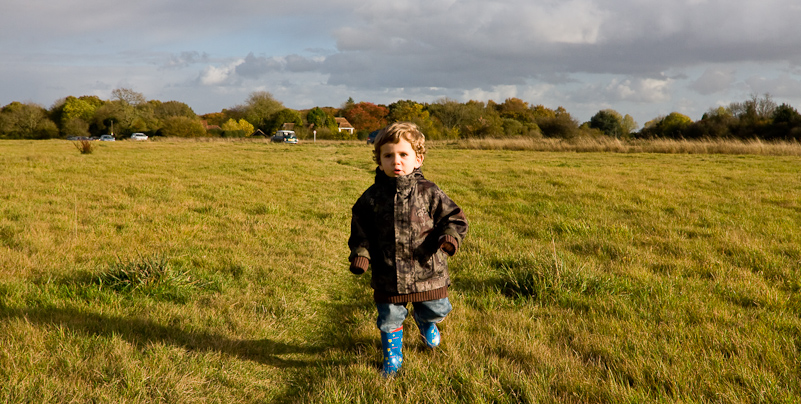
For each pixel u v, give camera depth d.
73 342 2.61
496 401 2.18
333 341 3.02
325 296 3.89
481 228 6.20
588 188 10.05
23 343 2.53
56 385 2.18
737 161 18.27
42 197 7.59
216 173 12.25
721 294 3.57
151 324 2.98
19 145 27.89
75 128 68.38
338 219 7.10
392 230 2.32
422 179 2.45
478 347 2.73
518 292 3.76
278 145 35.25
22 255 4.30
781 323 2.91
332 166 16.50
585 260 4.61
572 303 3.43
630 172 13.67
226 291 3.74
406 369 2.46
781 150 22.38
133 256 4.43
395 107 73.81
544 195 9.13
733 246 4.94
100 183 9.43
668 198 8.67
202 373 2.42
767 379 2.19
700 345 2.64
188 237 5.48
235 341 2.84
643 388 2.20
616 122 69.81
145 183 9.59
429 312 2.47
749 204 7.95
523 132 56.88
